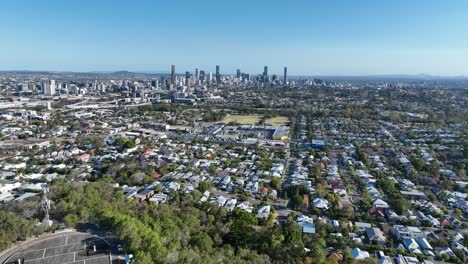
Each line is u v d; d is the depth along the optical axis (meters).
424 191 131.62
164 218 86.38
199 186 127.38
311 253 79.75
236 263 70.12
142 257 59.88
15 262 60.66
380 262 80.81
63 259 62.88
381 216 105.62
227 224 91.62
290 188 124.25
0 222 72.75
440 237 94.50
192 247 74.69
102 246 67.88
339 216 106.25
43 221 74.62
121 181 130.50
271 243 84.06
